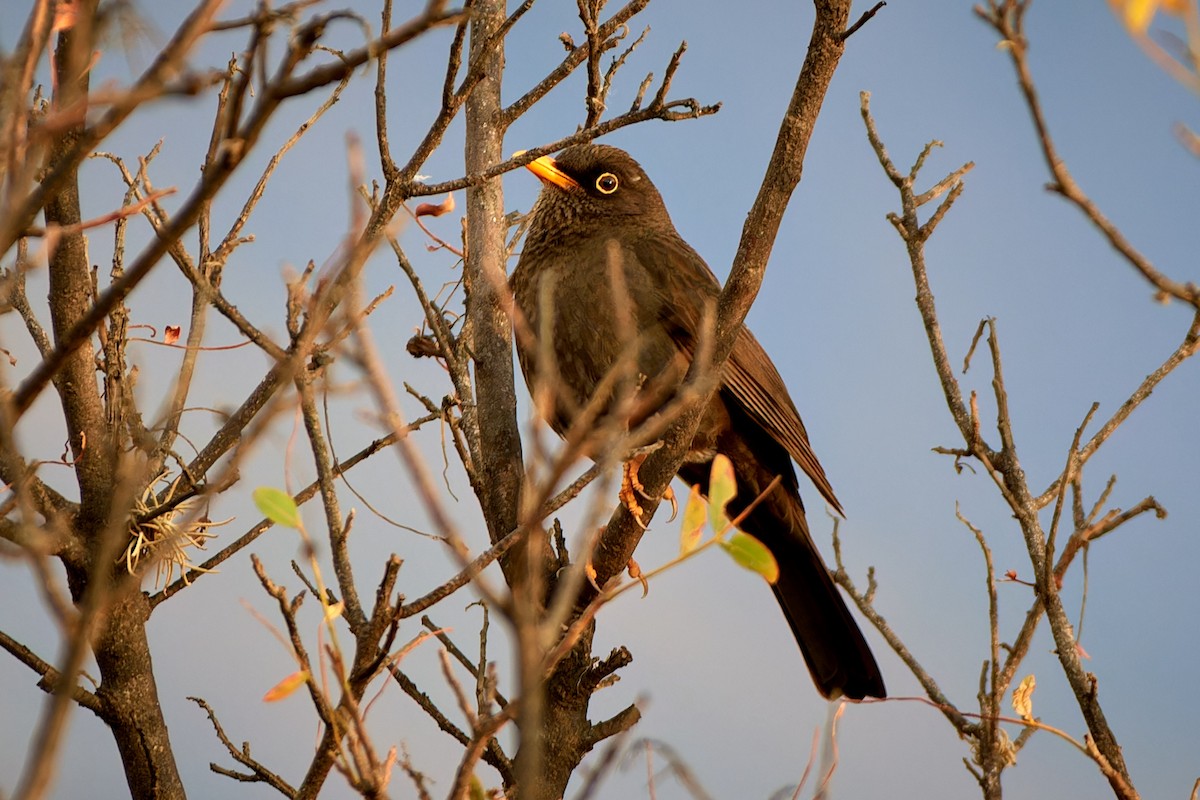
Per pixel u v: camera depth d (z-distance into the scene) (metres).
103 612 6.93
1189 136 4.35
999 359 7.54
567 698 8.10
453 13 4.06
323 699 4.91
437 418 7.90
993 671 6.69
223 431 7.45
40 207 4.07
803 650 10.44
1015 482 7.33
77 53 4.00
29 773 3.17
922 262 8.02
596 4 8.23
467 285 8.42
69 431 7.61
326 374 5.64
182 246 6.54
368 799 4.74
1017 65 4.85
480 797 4.98
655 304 10.35
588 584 8.23
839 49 6.98
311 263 5.87
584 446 4.01
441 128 6.66
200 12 3.83
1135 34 3.62
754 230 7.31
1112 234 5.03
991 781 6.62
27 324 7.65
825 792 5.82
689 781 5.45
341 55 6.61
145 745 7.70
